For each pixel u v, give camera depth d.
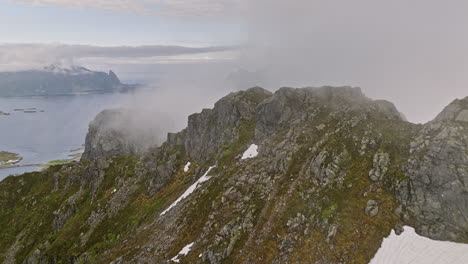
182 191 128.88
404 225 68.75
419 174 74.44
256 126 131.50
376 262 62.72
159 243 94.81
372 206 72.44
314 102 123.38
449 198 69.50
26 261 141.50
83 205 165.00
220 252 75.62
